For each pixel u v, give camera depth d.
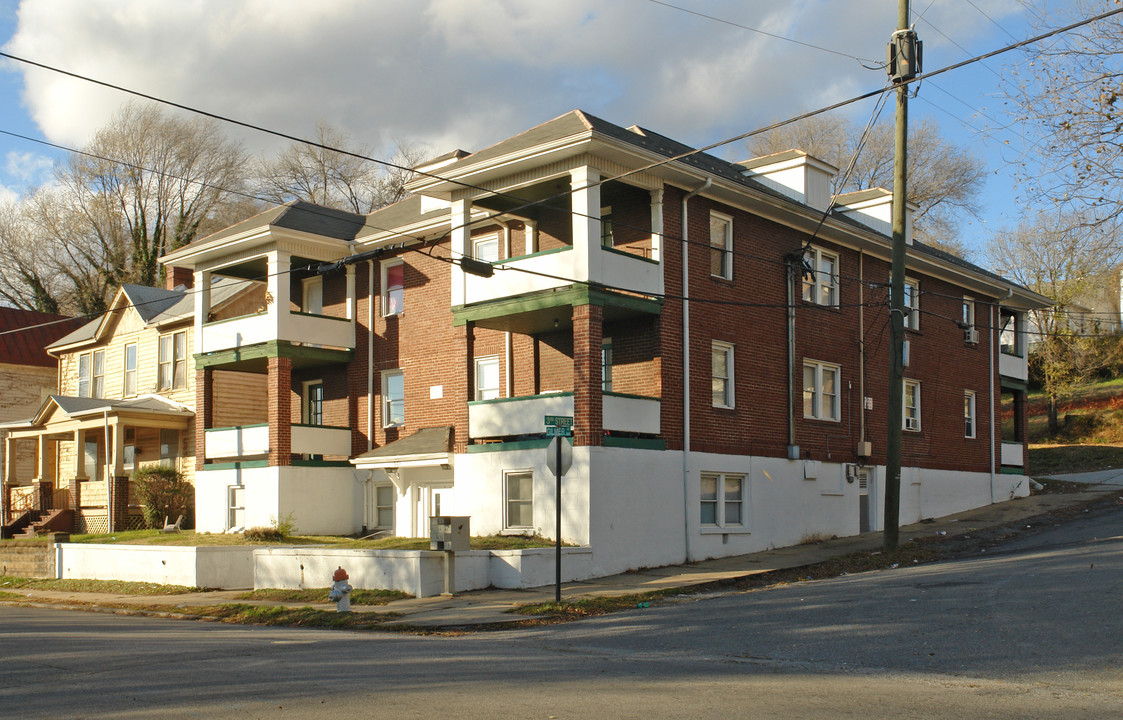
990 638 11.62
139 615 19.02
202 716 8.16
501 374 25.03
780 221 26.03
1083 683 9.38
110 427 33.16
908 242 31.97
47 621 17.45
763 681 9.78
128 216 59.25
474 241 25.97
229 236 27.98
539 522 21.17
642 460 21.59
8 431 35.38
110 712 8.38
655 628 13.98
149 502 30.42
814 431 26.48
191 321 32.62
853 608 14.49
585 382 20.59
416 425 26.56
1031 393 57.50
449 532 18.42
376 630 15.30
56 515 32.00
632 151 20.88
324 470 27.28
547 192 22.89
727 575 20.14
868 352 28.89
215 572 22.45
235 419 32.09
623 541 20.94
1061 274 46.50
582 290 20.72
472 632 14.73
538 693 9.10
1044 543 22.92
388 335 27.66
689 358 22.91
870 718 7.95
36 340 44.44
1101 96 15.52
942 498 31.45
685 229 23.02
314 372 29.77
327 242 27.78
